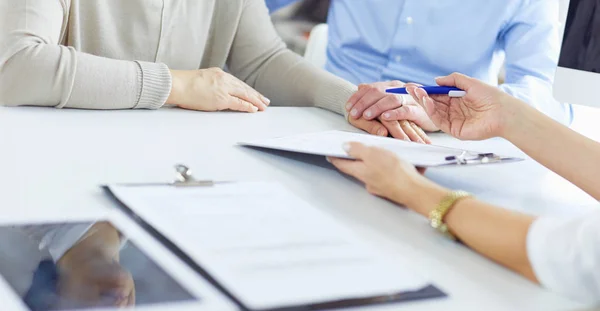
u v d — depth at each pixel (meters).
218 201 0.82
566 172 1.08
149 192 0.83
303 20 3.10
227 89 1.44
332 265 0.67
